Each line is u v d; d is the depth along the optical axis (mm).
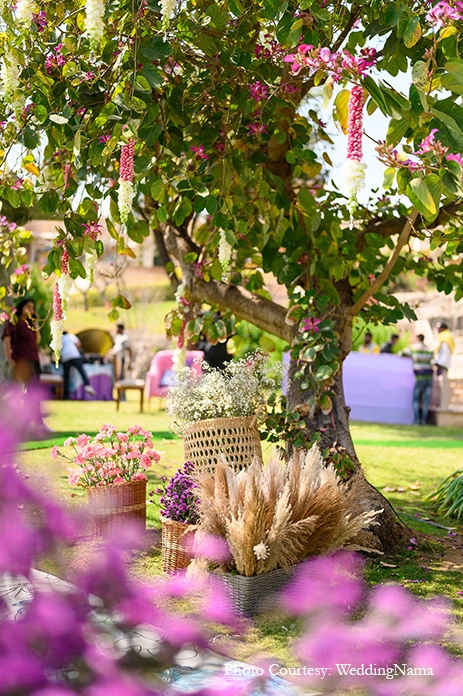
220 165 4762
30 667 1073
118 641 1225
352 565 4281
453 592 4164
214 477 4125
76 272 4523
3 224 7148
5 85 3734
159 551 4723
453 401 13930
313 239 5289
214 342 6227
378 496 5074
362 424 12891
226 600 3709
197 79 4945
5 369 8375
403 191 3369
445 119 3137
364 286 5820
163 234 6559
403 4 3508
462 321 18953
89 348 17953
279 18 3574
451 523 5914
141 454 5004
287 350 5781
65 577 1288
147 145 4359
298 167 5312
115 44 3912
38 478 1253
